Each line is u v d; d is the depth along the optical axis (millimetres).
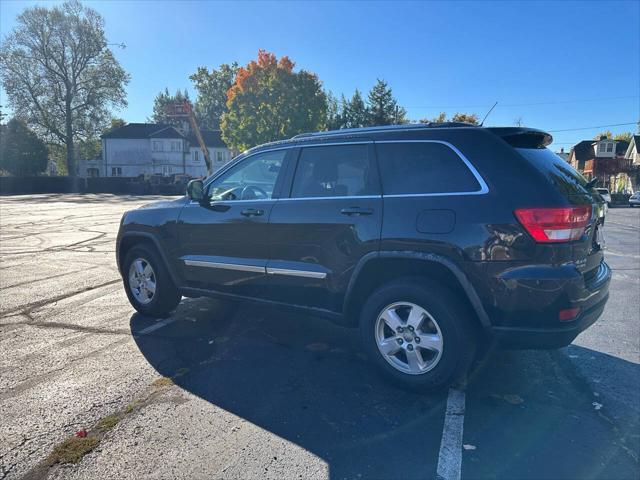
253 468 2619
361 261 3572
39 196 40188
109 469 2586
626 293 6547
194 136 67312
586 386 3664
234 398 3416
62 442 2830
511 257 3062
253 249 4227
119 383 3623
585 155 56344
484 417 3191
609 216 24266
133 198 38062
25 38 49688
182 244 4789
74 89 52969
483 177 3242
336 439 2914
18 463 2627
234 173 4586
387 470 2617
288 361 4098
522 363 4105
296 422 3104
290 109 43594
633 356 4270
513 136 3381
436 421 3133
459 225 3213
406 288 3420
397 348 3535
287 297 4105
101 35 52531
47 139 54188
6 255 9383
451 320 3283
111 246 10625
